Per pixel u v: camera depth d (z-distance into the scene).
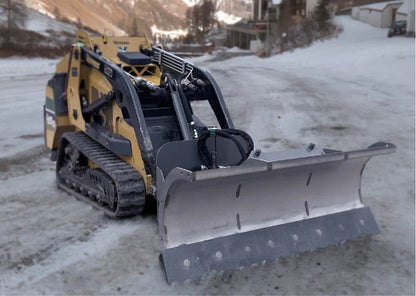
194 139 4.57
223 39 111.38
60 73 6.44
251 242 3.95
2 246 4.27
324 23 46.28
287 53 43.88
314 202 4.32
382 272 3.80
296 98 14.00
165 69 6.05
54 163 7.31
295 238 4.11
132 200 4.64
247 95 14.98
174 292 3.51
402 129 9.34
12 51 48.88
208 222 3.86
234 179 3.76
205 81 5.57
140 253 4.11
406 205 5.29
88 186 5.39
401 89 15.35
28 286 3.59
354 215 4.48
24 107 12.95
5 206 5.33
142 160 4.70
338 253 4.10
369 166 6.79
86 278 3.71
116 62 5.73
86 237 4.44
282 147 7.98
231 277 3.71
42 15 88.19
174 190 3.61
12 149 8.13
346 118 10.60
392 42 31.03
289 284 3.63
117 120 5.20
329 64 26.95
